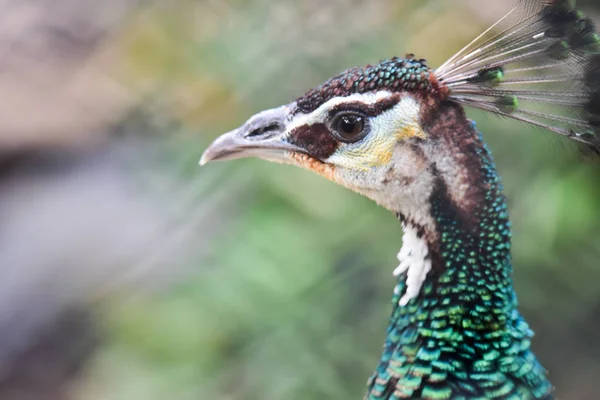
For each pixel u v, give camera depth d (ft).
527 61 7.81
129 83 10.13
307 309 8.52
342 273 8.54
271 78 8.63
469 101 7.79
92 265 10.11
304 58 8.60
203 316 8.60
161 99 9.03
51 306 10.31
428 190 7.79
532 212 8.43
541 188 8.41
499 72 7.79
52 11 12.28
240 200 8.80
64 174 11.59
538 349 8.64
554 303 8.55
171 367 8.63
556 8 7.80
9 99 12.11
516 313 7.79
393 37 8.58
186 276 8.84
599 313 8.58
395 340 7.82
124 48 9.98
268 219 8.59
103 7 11.70
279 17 8.62
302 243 8.54
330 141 7.85
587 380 8.63
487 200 7.77
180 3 8.92
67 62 11.98
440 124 7.79
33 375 10.17
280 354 8.52
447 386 7.75
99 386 8.93
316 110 7.86
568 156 8.40
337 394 8.49
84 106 11.78
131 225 10.10
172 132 9.04
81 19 11.91
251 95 8.65
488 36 7.86
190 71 8.87
